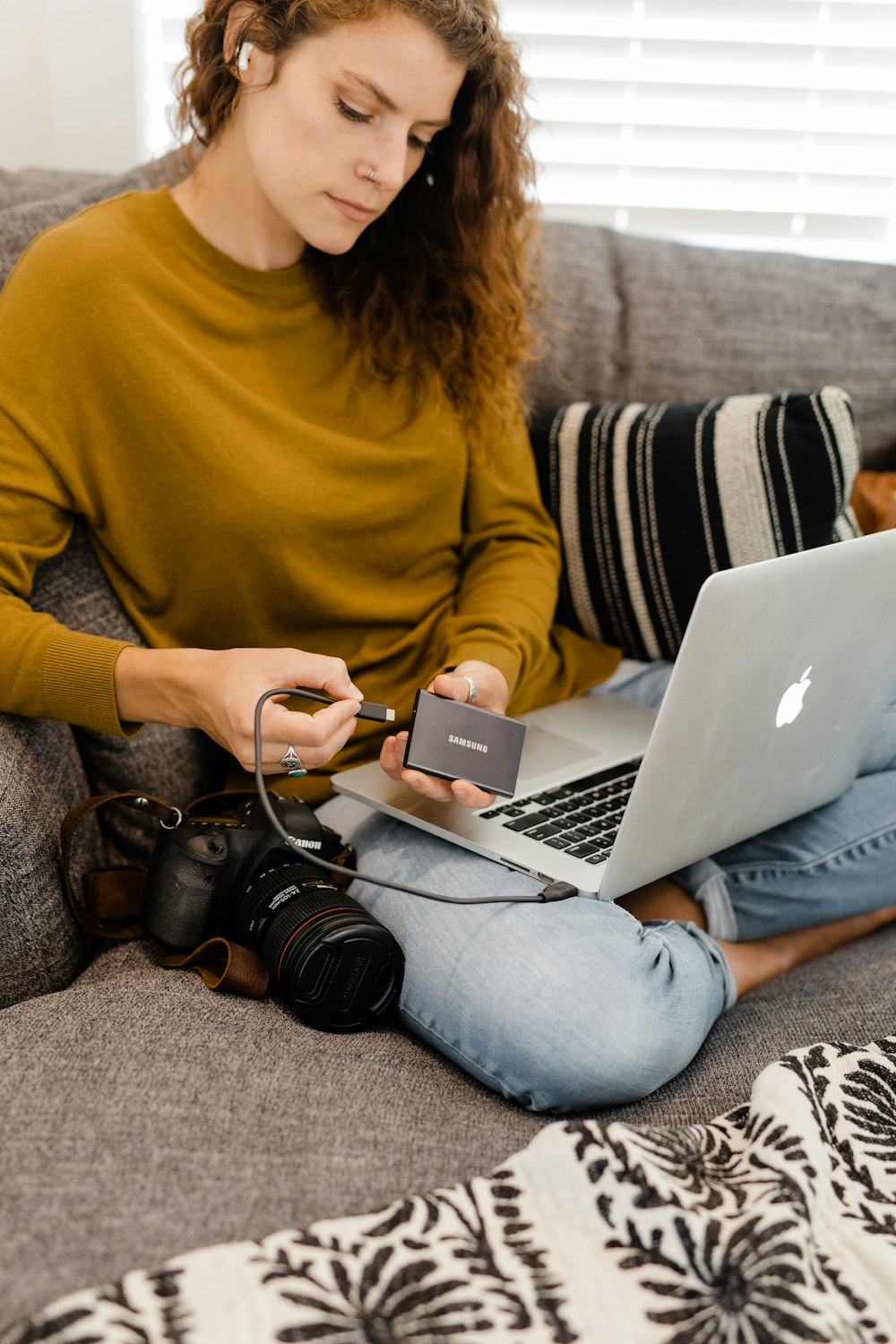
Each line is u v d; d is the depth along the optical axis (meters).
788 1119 0.80
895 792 1.17
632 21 1.66
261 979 0.93
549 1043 0.86
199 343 1.13
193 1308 0.61
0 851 0.92
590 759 1.19
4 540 1.04
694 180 1.76
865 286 1.57
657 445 1.40
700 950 0.98
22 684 0.98
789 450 1.36
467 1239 0.69
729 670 0.86
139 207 1.14
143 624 1.16
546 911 0.94
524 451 1.39
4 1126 0.74
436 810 1.06
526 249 1.33
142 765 1.13
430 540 1.28
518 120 1.20
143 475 1.10
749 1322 0.65
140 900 1.04
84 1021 0.86
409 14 0.97
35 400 1.05
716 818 0.99
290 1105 0.80
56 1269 0.63
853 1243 0.72
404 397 1.24
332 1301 0.63
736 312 1.55
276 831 0.96
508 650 1.19
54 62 1.63
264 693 0.90
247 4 1.04
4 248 1.20
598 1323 0.64
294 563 1.15
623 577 1.42
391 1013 0.99
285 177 1.04
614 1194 0.73
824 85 1.68
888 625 1.01
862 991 1.05
